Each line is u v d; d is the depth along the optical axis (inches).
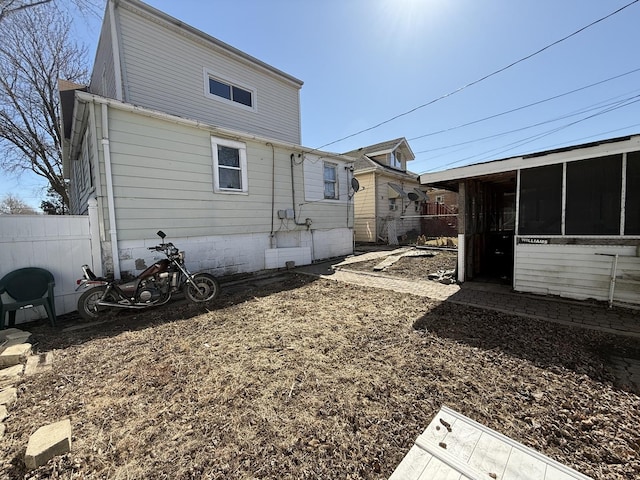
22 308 144.9
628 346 111.1
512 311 154.9
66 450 62.7
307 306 173.8
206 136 239.9
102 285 159.3
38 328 146.9
